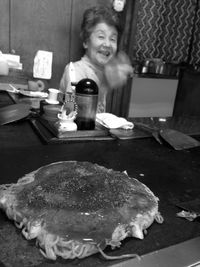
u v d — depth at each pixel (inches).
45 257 19.2
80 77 71.8
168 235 22.6
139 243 21.4
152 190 29.8
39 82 78.4
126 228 21.3
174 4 92.0
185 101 106.8
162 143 45.1
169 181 32.3
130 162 36.8
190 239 22.3
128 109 96.9
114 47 77.4
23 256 19.1
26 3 77.1
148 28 91.7
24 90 72.1
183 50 99.7
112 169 32.4
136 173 33.6
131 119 60.2
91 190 25.0
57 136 41.9
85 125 45.8
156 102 103.4
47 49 83.9
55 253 19.3
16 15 77.2
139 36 91.9
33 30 80.4
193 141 46.4
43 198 23.5
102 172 29.1
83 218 21.6
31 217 21.4
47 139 40.9
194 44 99.6
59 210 22.2
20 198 23.6
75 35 85.6
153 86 100.3
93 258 19.6
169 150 42.6
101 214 22.2
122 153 39.6
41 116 50.7
